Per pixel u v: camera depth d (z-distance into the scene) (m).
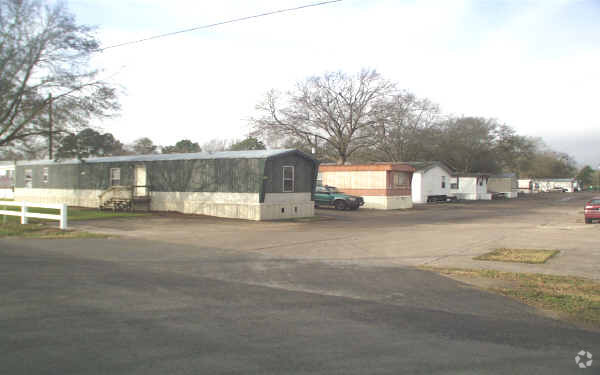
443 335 5.61
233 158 22.97
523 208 37.78
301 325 5.94
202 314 6.39
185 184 24.92
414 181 43.81
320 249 13.05
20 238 15.05
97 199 29.48
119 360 4.64
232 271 9.73
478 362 4.73
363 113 48.66
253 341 5.28
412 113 55.38
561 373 4.47
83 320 6.01
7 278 8.66
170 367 4.48
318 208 32.81
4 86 20.25
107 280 8.62
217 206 23.52
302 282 8.69
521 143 71.88
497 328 5.93
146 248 12.99
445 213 30.27
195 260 11.08
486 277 9.21
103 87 23.08
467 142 66.25
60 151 23.67
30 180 34.28
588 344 5.34
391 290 8.08
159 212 25.23
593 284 8.56
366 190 34.31
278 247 13.39
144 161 26.80
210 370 4.42
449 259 11.43
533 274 9.51
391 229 18.80
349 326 5.93
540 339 5.50
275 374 4.34
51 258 11.14
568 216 27.81
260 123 49.38
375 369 4.51
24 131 22.56
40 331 5.53
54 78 21.81
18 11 20.48
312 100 48.97
